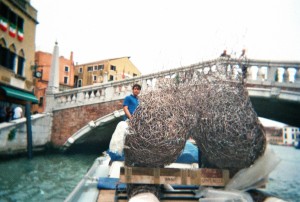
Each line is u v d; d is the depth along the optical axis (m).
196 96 2.84
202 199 2.53
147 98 2.74
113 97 14.48
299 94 10.94
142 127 2.54
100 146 18.34
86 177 3.58
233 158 2.63
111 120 14.39
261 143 2.66
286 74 11.22
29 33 18.27
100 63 43.56
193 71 3.17
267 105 13.76
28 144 12.84
